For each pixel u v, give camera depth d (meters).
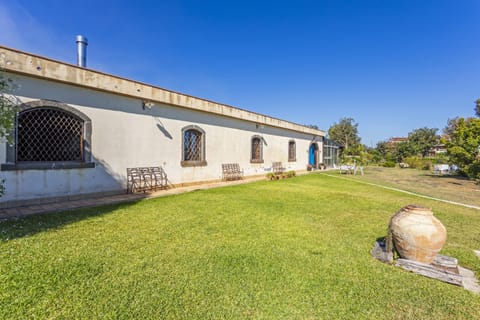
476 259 3.23
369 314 2.04
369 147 45.94
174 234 3.79
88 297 2.09
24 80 5.36
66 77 5.86
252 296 2.22
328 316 2.00
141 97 7.53
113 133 7.04
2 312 1.85
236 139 11.90
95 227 4.00
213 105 10.16
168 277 2.49
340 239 3.83
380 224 4.70
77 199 6.28
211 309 2.01
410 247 2.95
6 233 3.58
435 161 23.83
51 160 5.91
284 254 3.17
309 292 2.32
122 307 1.98
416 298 2.30
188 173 9.41
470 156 12.99
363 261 3.06
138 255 2.97
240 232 3.99
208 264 2.81
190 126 9.41
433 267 2.80
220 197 7.07
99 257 2.88
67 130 6.18
